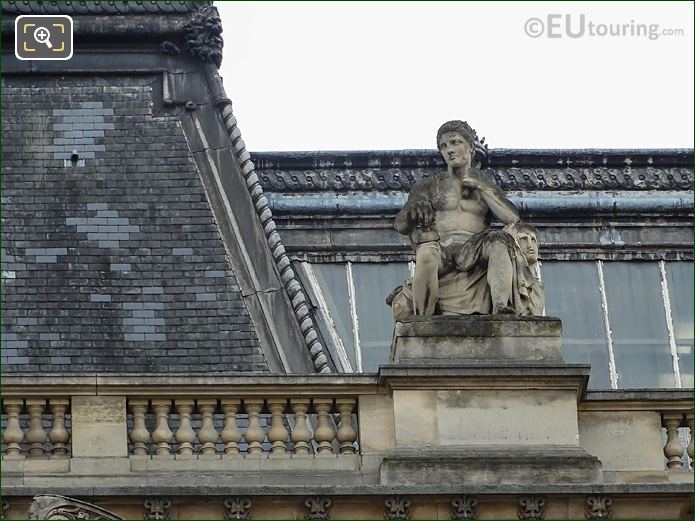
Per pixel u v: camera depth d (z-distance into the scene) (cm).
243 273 6112
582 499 5456
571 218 6738
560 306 6675
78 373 5519
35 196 6216
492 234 5656
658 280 6719
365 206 6625
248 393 5541
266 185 6625
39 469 5450
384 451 5531
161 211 6209
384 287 6569
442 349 5578
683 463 5700
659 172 6794
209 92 6378
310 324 6050
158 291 6078
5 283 6059
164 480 5469
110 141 6316
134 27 6412
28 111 6347
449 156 5744
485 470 5497
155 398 5522
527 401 5556
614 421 5603
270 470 5503
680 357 6669
